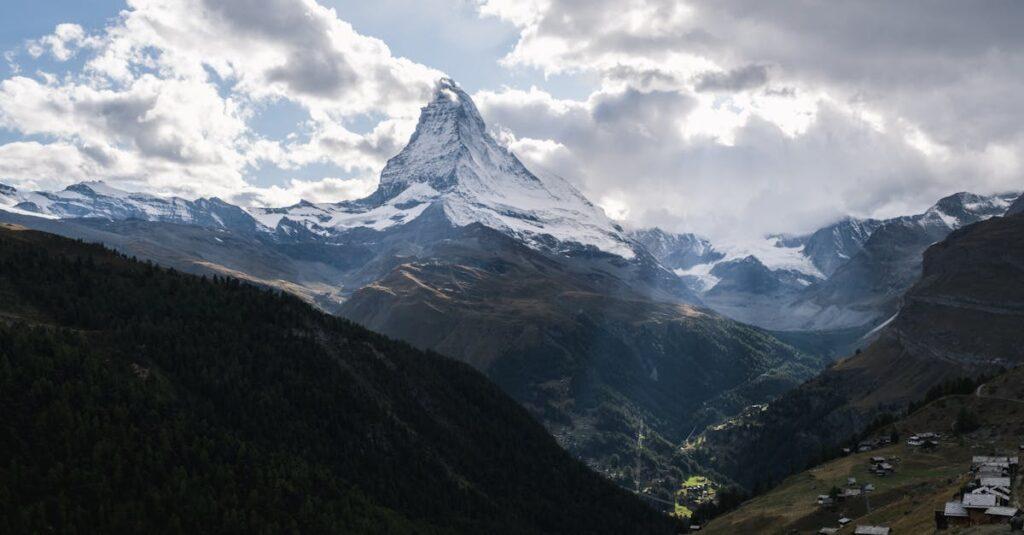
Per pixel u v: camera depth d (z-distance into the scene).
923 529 199.88
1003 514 184.38
